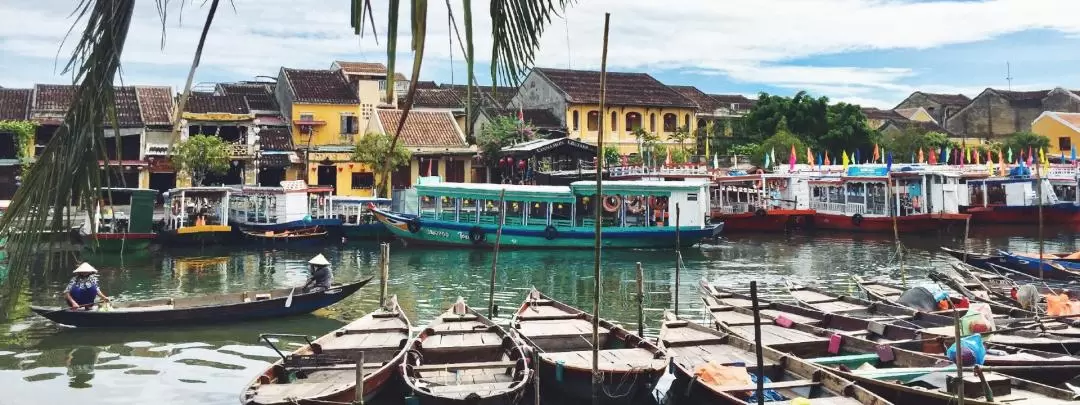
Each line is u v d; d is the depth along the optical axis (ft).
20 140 111.55
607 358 37.60
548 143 137.18
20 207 8.30
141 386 40.11
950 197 119.65
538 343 42.37
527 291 70.44
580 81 163.43
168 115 122.31
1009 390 31.35
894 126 190.39
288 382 35.76
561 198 99.04
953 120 213.05
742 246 106.73
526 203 100.27
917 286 53.98
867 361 37.70
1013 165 147.95
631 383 34.35
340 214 111.96
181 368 43.29
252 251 96.84
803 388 33.65
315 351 39.27
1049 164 147.84
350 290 55.62
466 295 68.28
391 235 106.93
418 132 137.28
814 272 82.84
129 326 50.98
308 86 136.15
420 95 155.53
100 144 8.30
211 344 48.24
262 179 129.39
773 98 163.22
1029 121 202.69
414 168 134.41
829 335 42.47
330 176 130.62
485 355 40.93
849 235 120.26
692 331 44.39
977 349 35.19
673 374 39.78
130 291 68.44
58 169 8.23
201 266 84.12
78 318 49.49
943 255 97.04
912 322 48.16
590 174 130.82
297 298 53.78
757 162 148.15
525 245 99.50
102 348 47.01
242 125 126.21
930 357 35.60
